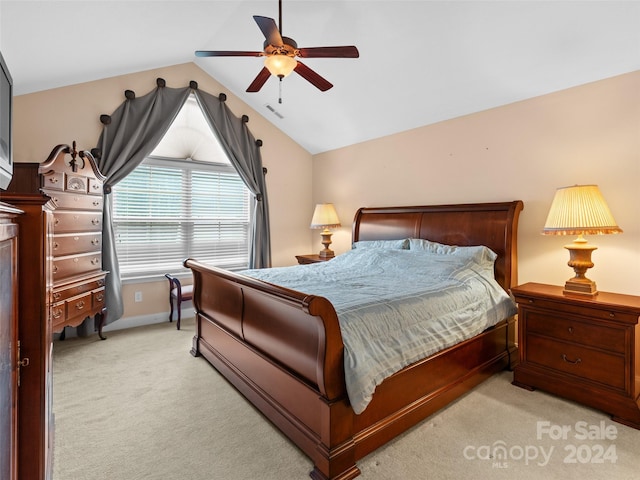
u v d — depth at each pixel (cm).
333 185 502
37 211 108
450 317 230
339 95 391
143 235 414
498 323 281
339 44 322
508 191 315
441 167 367
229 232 479
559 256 285
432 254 318
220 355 279
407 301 213
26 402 108
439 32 274
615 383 216
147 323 412
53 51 275
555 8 228
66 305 296
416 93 344
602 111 260
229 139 445
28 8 210
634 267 248
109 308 370
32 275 107
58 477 167
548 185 290
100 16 255
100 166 362
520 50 264
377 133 429
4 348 88
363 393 164
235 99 462
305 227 535
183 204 441
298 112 453
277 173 503
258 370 225
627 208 250
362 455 175
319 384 164
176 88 411
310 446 174
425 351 206
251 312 232
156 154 421
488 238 312
